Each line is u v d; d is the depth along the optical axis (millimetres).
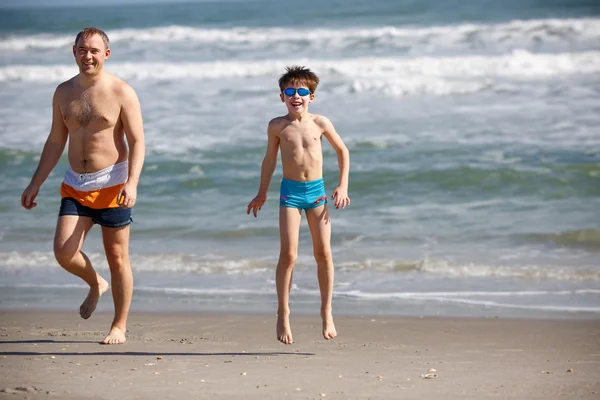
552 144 23562
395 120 27406
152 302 12375
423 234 16469
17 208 19641
